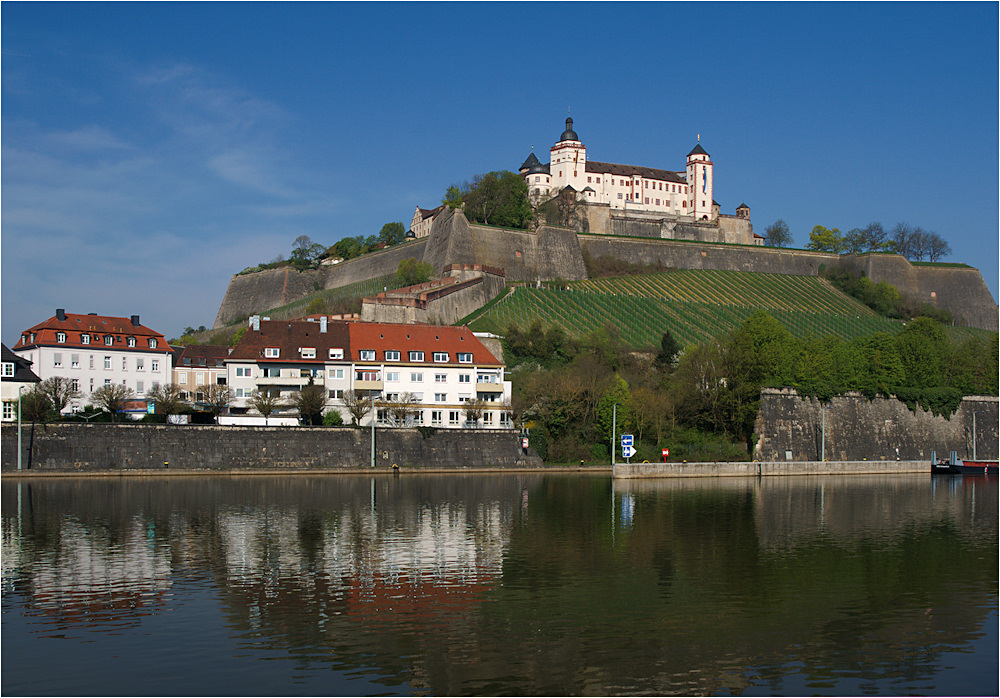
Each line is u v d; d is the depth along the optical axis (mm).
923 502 87688
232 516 68688
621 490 95625
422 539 60250
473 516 71125
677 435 133625
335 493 85312
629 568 52375
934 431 148000
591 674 35062
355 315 185250
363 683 33781
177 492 84125
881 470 129750
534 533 63625
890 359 151750
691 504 82812
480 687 33656
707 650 37938
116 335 131375
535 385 133750
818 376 143125
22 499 77812
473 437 119250
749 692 33781
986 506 84125
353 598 44594
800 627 41062
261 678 34062
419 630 39781
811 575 51219
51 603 43188
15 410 102188
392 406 119562
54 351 126125
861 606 44594
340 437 111188
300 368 121562
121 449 100438
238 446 105750
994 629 41062
